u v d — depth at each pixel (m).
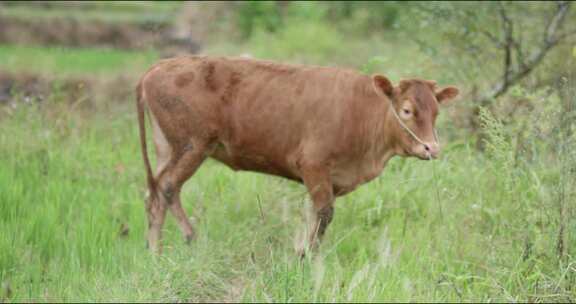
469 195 13.68
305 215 12.02
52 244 12.07
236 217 13.54
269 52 28.38
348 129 11.93
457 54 18.36
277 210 13.42
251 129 12.23
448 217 12.93
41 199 13.68
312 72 12.24
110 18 30.75
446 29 17.91
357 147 12.09
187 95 12.19
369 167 12.36
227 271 11.40
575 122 11.74
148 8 33.25
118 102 21.53
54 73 24.08
